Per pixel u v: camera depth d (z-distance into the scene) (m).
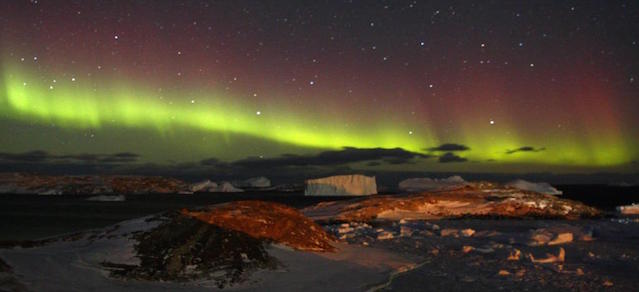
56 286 6.13
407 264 8.80
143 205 44.84
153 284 6.75
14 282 5.92
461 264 9.08
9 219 27.08
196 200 56.66
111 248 8.08
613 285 7.18
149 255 7.80
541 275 7.94
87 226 22.83
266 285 7.03
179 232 8.66
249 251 8.31
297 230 10.13
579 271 8.12
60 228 21.91
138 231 8.92
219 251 8.06
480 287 7.12
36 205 44.59
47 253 7.69
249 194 76.06
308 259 8.66
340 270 8.09
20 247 8.07
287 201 51.66
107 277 6.93
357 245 11.21
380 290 6.97
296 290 6.81
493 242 11.72
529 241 11.72
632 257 9.67
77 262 7.36
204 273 7.30
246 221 9.64
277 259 8.36
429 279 7.73
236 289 6.78
